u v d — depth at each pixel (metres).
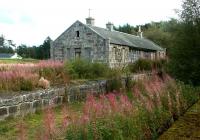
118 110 6.97
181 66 16.28
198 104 10.93
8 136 8.58
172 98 10.23
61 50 29.75
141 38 41.44
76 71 18.12
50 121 6.31
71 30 29.23
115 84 17.86
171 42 17.16
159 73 21.42
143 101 8.48
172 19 17.45
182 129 7.05
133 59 32.88
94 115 6.46
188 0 16.83
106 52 27.47
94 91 16.30
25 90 12.68
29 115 11.46
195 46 16.28
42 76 15.01
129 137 6.31
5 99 10.62
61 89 13.80
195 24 16.56
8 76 13.03
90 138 5.71
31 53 74.88
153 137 6.96
